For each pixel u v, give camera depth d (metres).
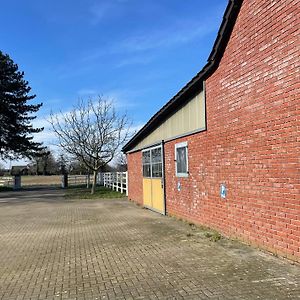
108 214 15.98
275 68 7.22
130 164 23.47
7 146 42.66
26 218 15.57
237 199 8.81
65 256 8.27
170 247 8.57
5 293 5.92
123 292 5.67
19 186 43.50
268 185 7.51
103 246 9.13
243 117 8.44
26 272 7.10
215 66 9.82
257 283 5.70
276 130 7.22
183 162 12.67
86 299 5.46
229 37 9.00
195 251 8.01
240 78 8.55
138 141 20.67
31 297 5.67
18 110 43.09
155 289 5.71
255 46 7.90
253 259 7.09
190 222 12.02
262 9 7.62
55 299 5.54
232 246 8.27
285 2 6.90
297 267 6.45
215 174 10.05
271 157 7.39
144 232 10.84
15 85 42.69
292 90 6.73
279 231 7.17
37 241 10.20
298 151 6.59
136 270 6.83
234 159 8.91
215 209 10.10
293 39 6.70
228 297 5.19
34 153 44.59
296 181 6.66
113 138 32.72
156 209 16.31
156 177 16.31
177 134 13.27
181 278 6.18
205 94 10.54
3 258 8.34
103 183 45.62
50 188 42.75
